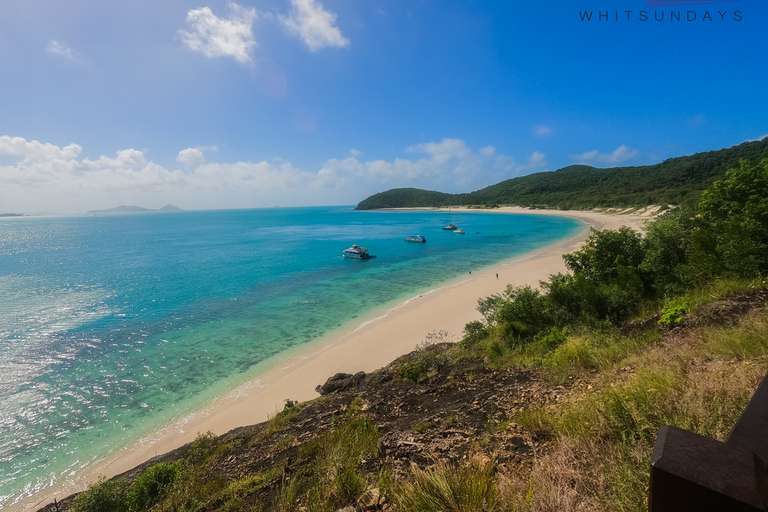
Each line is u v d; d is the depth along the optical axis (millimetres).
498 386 7531
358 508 3561
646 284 12555
